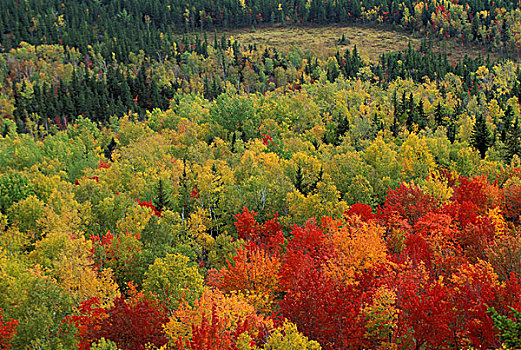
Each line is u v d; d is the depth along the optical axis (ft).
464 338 106.01
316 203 224.33
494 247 142.72
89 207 242.78
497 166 315.58
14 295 141.49
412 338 111.14
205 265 205.46
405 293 117.70
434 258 157.38
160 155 388.37
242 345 100.27
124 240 185.88
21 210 236.02
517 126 411.75
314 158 326.85
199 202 267.18
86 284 150.10
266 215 239.50
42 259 184.44
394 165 309.42
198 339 101.65
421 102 544.62
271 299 145.07
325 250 161.07
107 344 107.24
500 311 105.29
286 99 627.05
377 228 169.68
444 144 349.82
